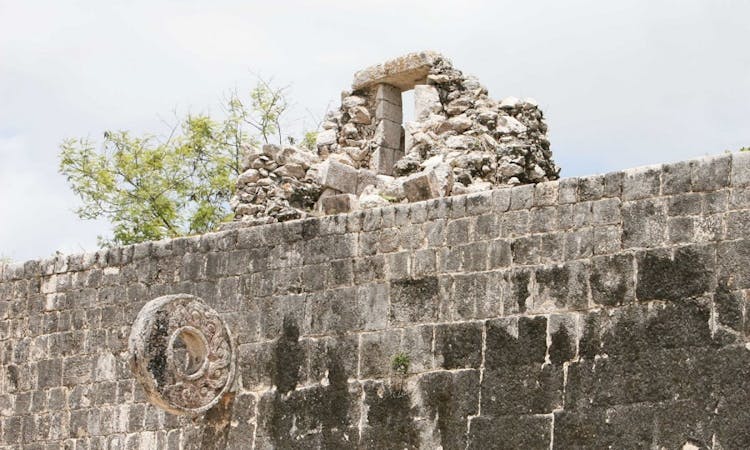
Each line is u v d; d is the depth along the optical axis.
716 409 19.97
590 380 21.22
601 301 21.33
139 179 50.41
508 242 22.52
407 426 23.12
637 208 21.25
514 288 22.30
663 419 20.44
